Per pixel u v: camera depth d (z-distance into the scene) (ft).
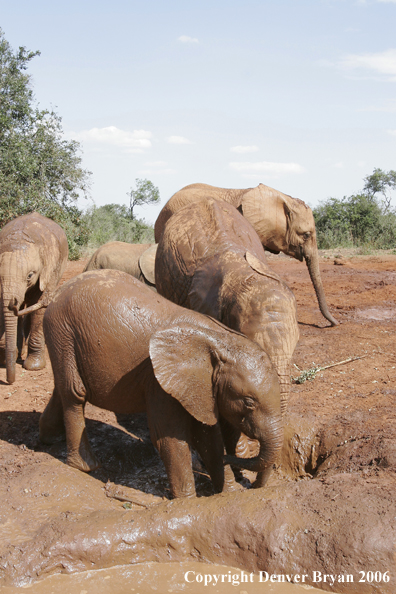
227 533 14.75
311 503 15.21
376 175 121.19
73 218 79.25
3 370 29.60
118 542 14.70
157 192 128.88
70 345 17.88
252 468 15.84
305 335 35.76
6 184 70.13
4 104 79.20
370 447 18.63
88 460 18.74
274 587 13.87
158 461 21.13
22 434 21.66
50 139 78.84
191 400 15.97
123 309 17.29
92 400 18.47
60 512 16.02
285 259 76.18
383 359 29.78
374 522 14.02
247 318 17.34
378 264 67.72
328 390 25.57
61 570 14.34
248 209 33.91
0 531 15.08
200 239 21.70
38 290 30.17
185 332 16.12
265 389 15.40
